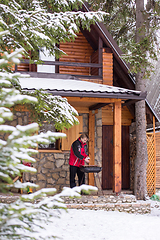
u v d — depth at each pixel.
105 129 10.70
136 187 9.25
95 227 6.06
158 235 5.64
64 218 6.64
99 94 7.45
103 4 12.92
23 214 2.16
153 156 10.01
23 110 8.34
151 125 11.09
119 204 7.83
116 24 15.74
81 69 11.09
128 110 10.82
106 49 10.16
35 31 4.94
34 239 2.29
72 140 9.50
